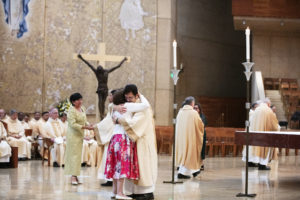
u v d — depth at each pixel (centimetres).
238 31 2589
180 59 2245
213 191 720
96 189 727
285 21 2114
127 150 592
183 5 2289
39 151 1317
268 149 1056
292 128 2017
